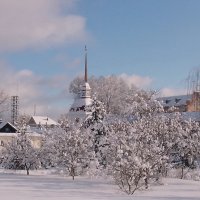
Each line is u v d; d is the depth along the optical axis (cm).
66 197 1856
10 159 4456
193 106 8631
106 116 4181
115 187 2595
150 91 3856
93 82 10600
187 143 3784
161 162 2695
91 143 3775
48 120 10731
